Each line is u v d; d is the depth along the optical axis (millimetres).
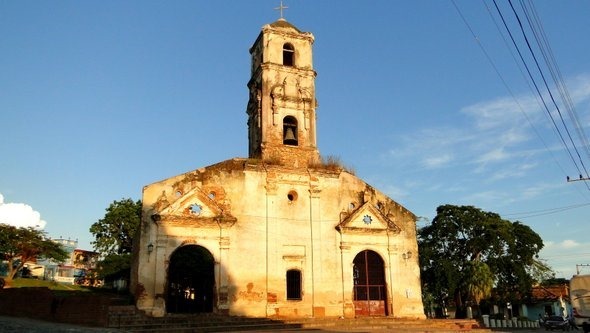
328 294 30688
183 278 29203
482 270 44938
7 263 64375
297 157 32844
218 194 29969
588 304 26328
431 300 56906
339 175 33281
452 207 50562
